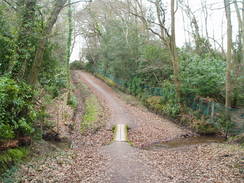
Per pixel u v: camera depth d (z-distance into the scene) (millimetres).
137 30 25234
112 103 20859
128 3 20906
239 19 15789
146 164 6941
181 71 16125
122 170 6312
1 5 7270
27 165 5859
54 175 5520
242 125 11109
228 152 7906
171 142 11086
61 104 15680
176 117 15078
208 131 12469
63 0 7680
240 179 5480
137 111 18172
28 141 7301
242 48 14961
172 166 6832
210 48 22250
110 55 27875
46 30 7680
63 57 17734
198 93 14641
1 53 7207
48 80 10438
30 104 7168
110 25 28891
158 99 18531
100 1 23234
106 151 8453
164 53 20062
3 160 5371
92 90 27516
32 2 7508
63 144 9891
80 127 13203
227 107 11859
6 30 7301
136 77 24000
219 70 14383
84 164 6730
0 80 5441
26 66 7766
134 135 11883
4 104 5621
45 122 10117
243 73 13594
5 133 5637
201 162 7172
